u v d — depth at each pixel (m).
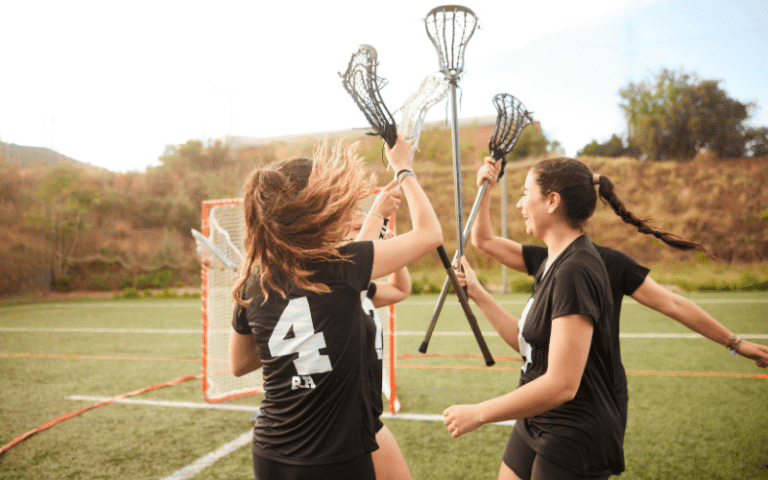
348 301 1.08
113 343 7.04
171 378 5.05
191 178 19.81
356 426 1.08
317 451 1.06
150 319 9.55
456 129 1.62
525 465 1.38
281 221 1.07
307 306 1.08
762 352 1.43
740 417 3.33
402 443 3.09
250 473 2.73
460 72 1.59
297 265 1.07
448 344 6.32
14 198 16.44
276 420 1.11
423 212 1.18
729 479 2.45
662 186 15.88
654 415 3.44
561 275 1.18
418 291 12.55
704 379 4.32
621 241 14.59
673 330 6.74
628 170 16.69
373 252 1.09
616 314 1.40
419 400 4.02
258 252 1.14
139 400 4.23
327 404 1.07
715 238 14.13
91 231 17.27
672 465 2.63
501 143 1.76
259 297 1.15
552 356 1.12
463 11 1.55
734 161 16.33
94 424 3.61
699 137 16.92
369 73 1.23
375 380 1.34
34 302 14.36
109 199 18.19
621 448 1.25
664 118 17.27
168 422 3.64
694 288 11.46
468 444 3.06
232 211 4.55
